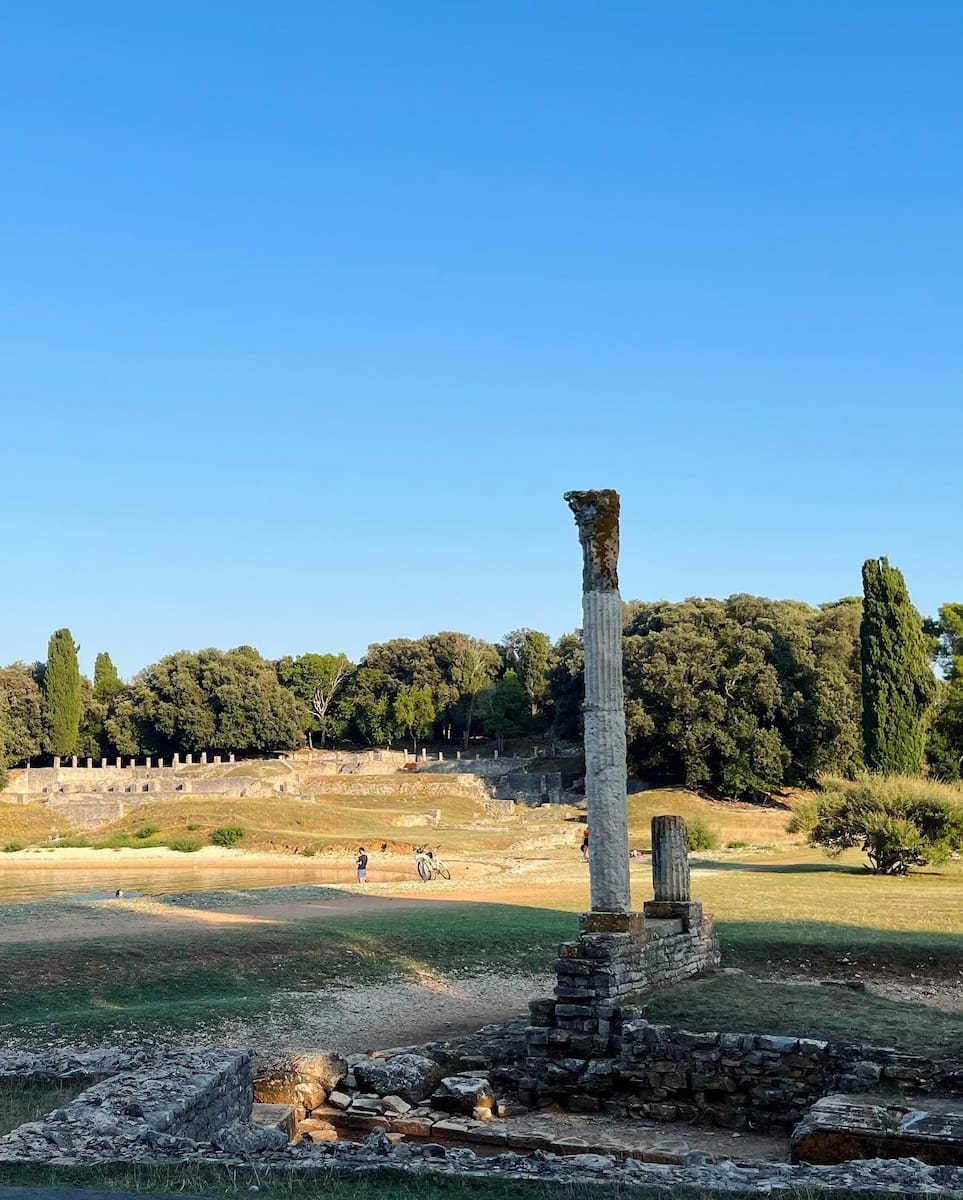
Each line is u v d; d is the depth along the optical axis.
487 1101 17.25
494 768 116.19
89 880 56.91
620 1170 12.09
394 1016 22.58
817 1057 16.50
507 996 24.89
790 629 93.25
